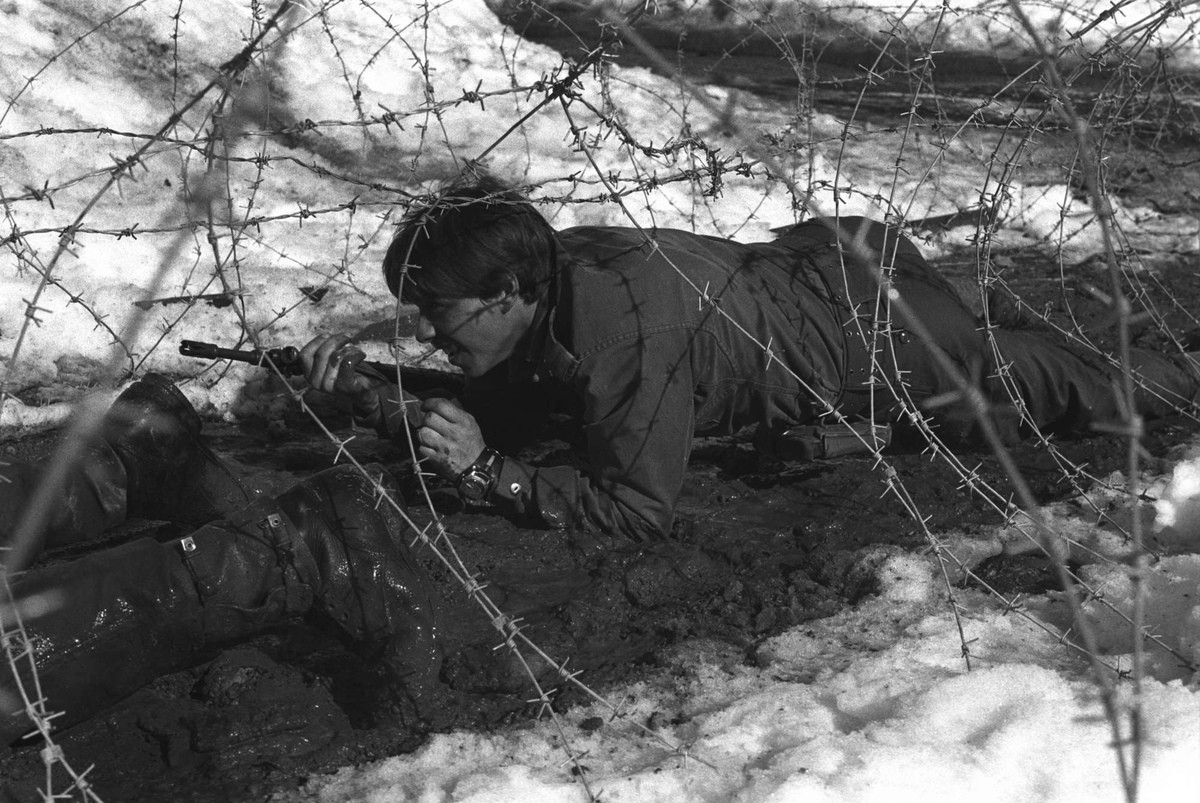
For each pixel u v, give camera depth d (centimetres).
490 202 288
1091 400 371
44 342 408
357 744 257
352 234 486
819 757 239
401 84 555
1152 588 296
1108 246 205
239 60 272
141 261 443
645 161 550
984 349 350
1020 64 655
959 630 279
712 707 267
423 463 330
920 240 532
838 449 329
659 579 314
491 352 306
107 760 251
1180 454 374
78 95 487
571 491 315
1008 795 232
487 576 316
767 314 316
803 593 310
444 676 277
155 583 255
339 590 272
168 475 306
